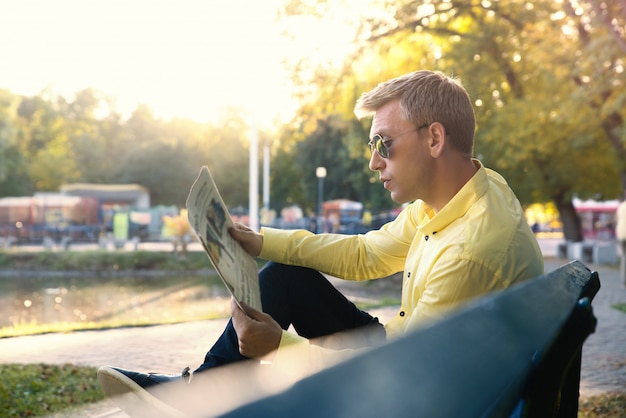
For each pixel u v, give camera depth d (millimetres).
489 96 22016
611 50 15430
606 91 18250
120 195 42781
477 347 809
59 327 8969
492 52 21047
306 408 581
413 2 17750
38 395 4898
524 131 21109
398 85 2018
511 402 940
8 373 5637
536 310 995
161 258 27484
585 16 16812
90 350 7305
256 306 1904
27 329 8852
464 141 2006
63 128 64812
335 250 2281
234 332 2049
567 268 1419
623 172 21188
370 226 31984
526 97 21047
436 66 20375
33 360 6668
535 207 48406
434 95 1975
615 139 20484
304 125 18766
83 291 19375
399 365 688
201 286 20719
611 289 14781
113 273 26562
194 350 7320
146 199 43594
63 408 4551
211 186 1936
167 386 1952
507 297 966
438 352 748
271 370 1860
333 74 17766
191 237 28469
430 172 2008
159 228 38781
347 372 639
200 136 61312
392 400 628
